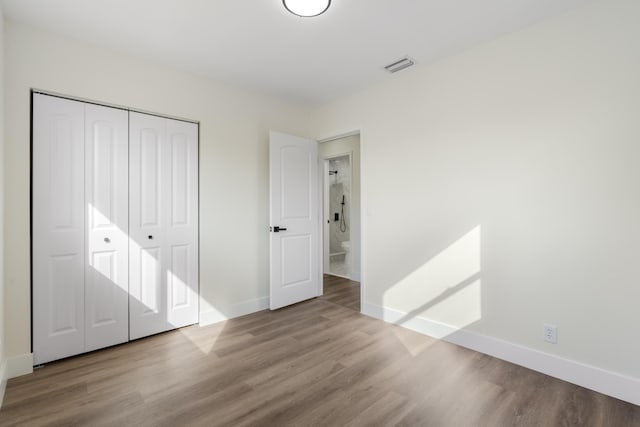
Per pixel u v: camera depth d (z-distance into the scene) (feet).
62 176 7.50
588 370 6.39
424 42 7.83
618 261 6.08
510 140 7.45
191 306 9.67
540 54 6.99
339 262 20.85
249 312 10.91
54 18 6.73
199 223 9.78
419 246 9.30
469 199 8.18
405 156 9.64
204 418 5.46
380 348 8.21
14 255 6.83
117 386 6.42
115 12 6.54
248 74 9.62
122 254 8.37
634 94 5.91
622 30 6.01
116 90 8.16
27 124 6.97
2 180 6.43
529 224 7.17
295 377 6.78
